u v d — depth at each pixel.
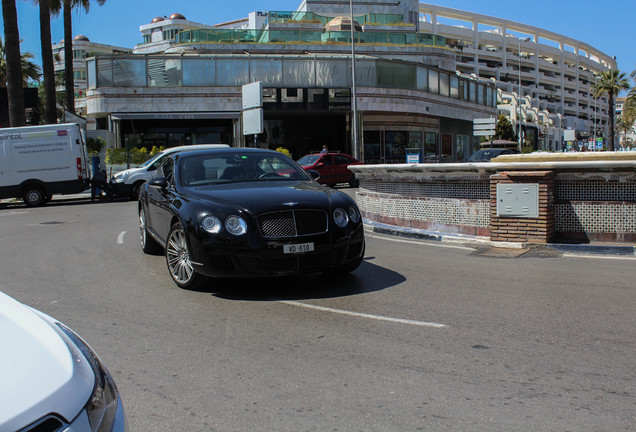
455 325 4.70
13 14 21.30
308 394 3.38
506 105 76.25
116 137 33.59
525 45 117.94
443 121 42.66
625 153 8.30
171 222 6.43
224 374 3.71
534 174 8.48
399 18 53.84
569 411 3.10
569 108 127.75
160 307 5.43
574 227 8.62
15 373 1.80
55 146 19.09
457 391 3.38
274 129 37.56
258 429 2.95
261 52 42.84
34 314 2.33
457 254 8.23
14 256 8.68
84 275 7.09
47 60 25.00
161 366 3.87
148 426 3.00
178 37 43.06
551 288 5.97
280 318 4.98
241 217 5.57
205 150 7.48
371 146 38.12
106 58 33.09
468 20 111.00
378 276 6.71
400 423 2.98
